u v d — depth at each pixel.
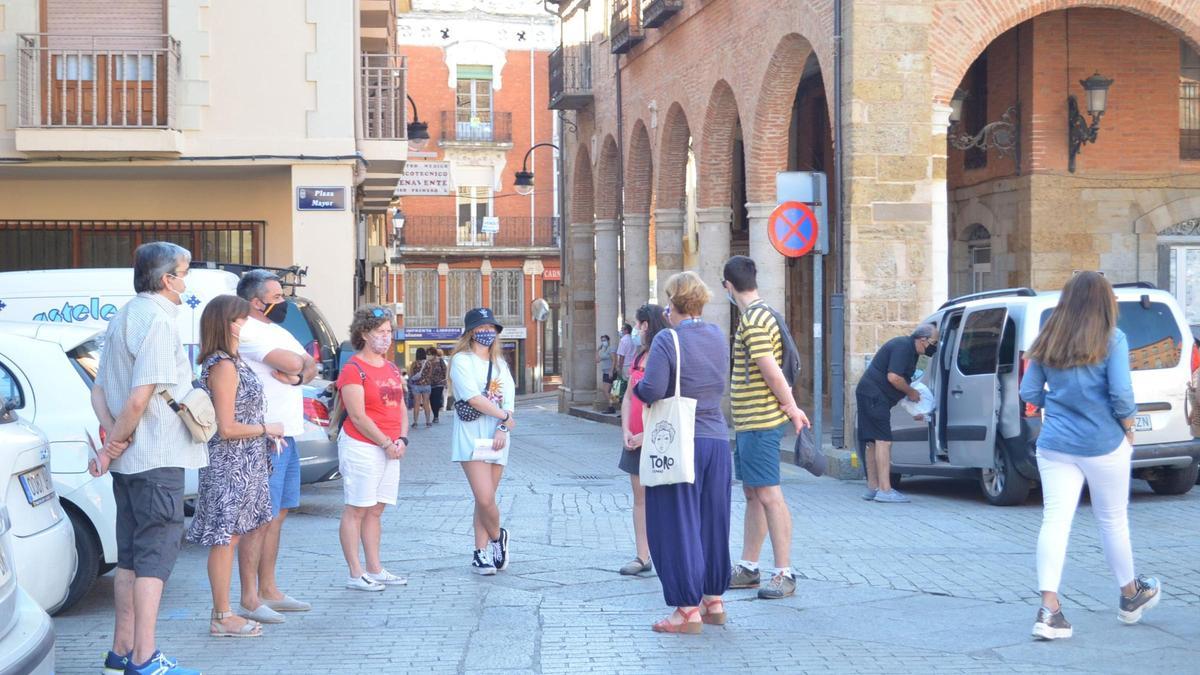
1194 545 10.33
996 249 22.08
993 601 8.29
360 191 24.62
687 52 25.02
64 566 6.72
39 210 20.23
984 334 13.59
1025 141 21.00
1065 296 7.36
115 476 6.61
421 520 12.30
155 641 7.41
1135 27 20.92
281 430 7.65
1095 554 9.94
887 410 13.89
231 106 18.83
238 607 8.36
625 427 9.36
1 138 18.33
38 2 18.50
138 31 18.72
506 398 9.56
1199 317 21.44
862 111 17.27
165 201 20.38
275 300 8.34
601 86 32.25
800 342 30.03
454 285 55.84
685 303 7.59
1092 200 21.00
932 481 16.47
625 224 30.09
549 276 56.50
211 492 7.47
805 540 10.91
